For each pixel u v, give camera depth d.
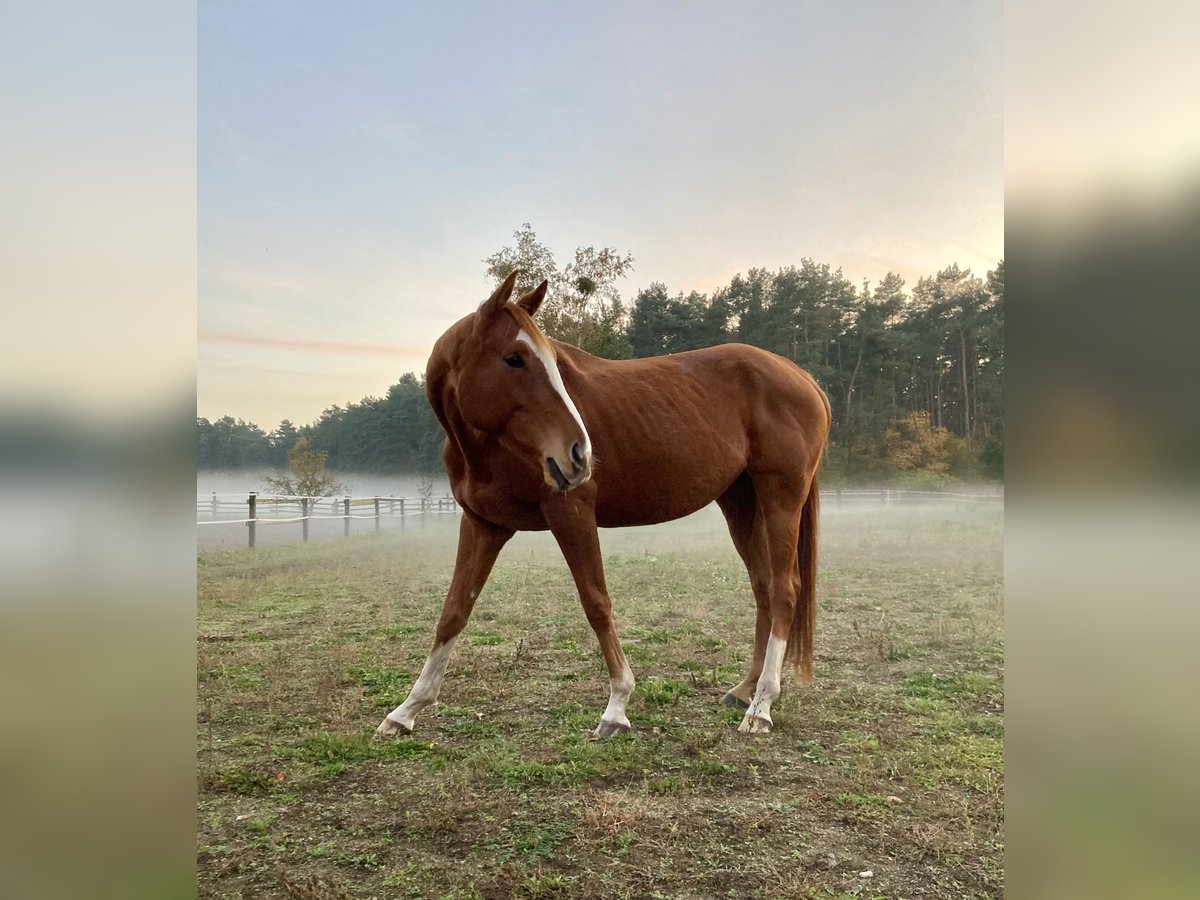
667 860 2.14
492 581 7.01
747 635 4.92
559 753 2.91
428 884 2.02
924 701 3.53
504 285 2.89
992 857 2.16
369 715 3.34
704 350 3.81
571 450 2.83
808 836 2.28
